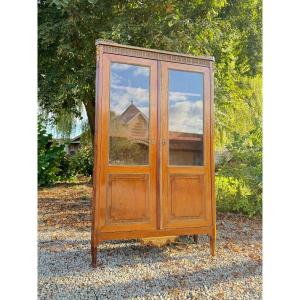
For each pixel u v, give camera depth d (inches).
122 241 168.2
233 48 285.6
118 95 132.6
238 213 239.6
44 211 237.9
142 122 135.6
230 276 122.9
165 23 224.1
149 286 113.1
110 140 130.5
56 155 355.9
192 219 141.0
